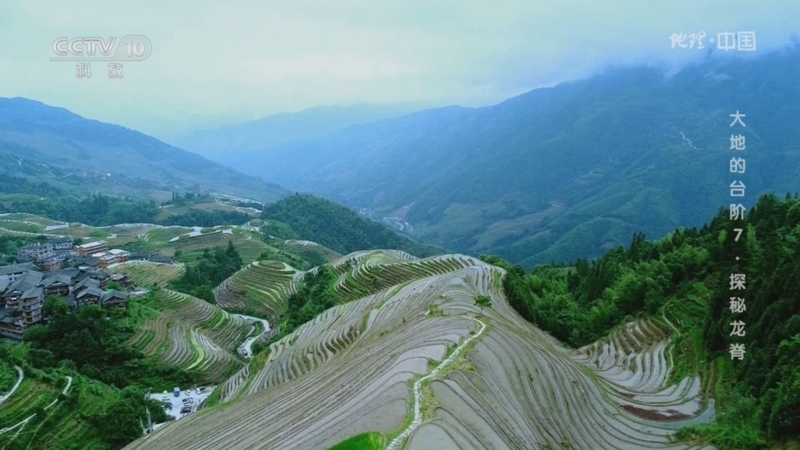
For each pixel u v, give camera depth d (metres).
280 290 142.75
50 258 150.75
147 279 145.25
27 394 65.81
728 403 46.34
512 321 66.69
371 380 44.06
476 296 74.44
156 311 105.12
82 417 64.19
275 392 52.03
